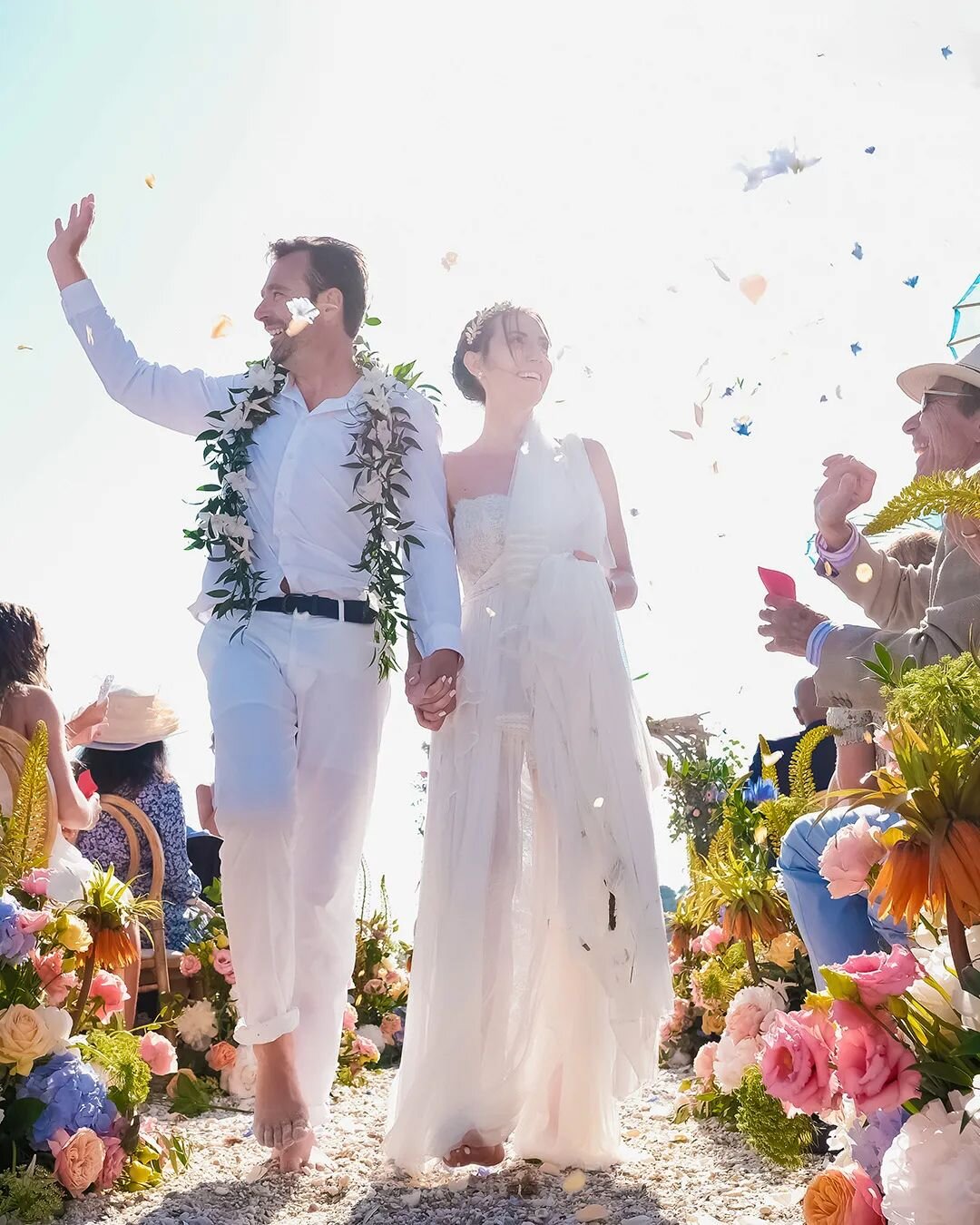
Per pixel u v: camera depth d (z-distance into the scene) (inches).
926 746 70.6
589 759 122.9
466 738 127.1
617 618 131.3
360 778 130.0
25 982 118.0
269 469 132.7
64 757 144.5
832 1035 77.9
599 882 119.6
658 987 118.9
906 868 69.0
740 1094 117.4
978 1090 62.9
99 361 139.6
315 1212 108.1
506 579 132.1
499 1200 109.0
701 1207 102.5
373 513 129.5
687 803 285.0
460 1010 118.5
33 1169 106.5
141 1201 112.5
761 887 138.6
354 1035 189.2
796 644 107.6
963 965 69.3
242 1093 170.7
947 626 99.7
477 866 122.3
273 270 137.1
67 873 127.8
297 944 128.2
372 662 130.7
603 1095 120.7
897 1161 66.0
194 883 195.6
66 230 142.3
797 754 149.6
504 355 138.6
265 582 130.6
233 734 124.0
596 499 136.3
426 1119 117.6
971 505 64.7
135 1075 118.3
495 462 139.4
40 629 150.3
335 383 136.8
